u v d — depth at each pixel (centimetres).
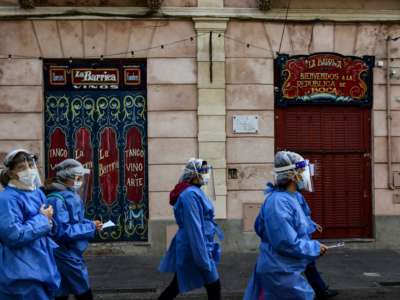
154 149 1052
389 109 1090
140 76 1058
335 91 1084
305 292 445
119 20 1048
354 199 1100
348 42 1086
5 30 1037
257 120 1064
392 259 997
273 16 1065
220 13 1052
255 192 1063
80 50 1048
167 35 1055
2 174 472
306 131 1089
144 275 895
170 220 1049
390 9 1085
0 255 455
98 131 1059
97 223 580
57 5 1040
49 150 1055
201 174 625
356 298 758
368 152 1101
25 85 1040
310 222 510
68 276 554
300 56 1075
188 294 780
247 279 862
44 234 461
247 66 1066
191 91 1056
